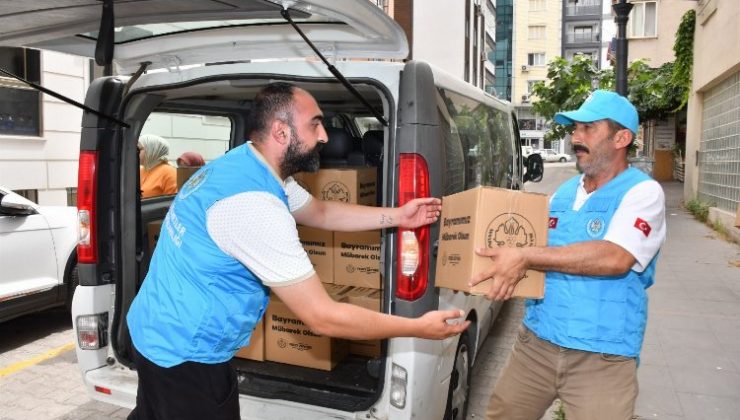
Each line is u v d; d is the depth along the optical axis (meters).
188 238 2.11
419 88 2.63
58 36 2.85
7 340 5.55
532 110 14.64
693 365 4.68
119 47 3.16
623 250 2.19
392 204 2.67
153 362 2.15
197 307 2.09
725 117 11.20
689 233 10.87
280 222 2.06
